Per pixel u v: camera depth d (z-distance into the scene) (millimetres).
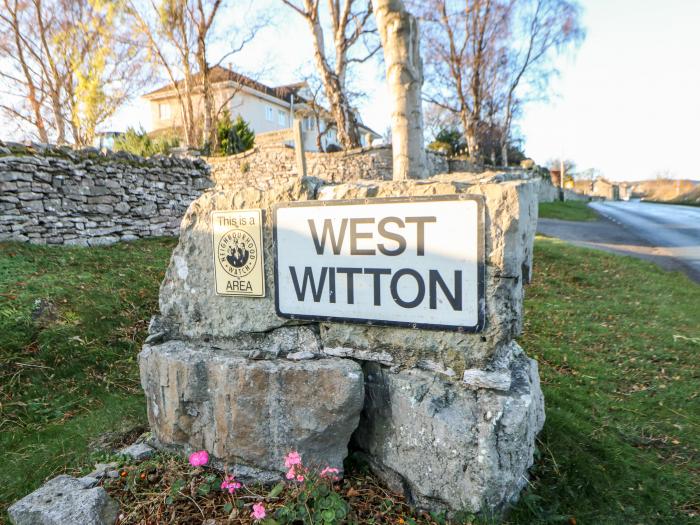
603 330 5297
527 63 23625
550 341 4910
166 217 8344
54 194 6434
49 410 3209
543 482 2406
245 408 2312
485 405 2033
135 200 7711
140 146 14570
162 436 2619
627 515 2260
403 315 2188
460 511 2031
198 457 2252
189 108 17500
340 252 2307
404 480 2229
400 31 4891
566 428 2926
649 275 8133
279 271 2486
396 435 2225
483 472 1979
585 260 8766
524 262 2229
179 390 2475
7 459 2660
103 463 2549
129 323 4461
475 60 20781
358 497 2203
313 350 2465
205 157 16047
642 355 4613
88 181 6918
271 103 33438
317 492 2039
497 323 2004
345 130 14148
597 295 6898
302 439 2248
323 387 2205
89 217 6918
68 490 2127
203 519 2066
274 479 2303
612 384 3906
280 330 2553
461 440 2014
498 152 34250
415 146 5082
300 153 2736
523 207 2049
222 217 2615
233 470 2375
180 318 2826
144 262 6133
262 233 2508
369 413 2365
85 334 4082
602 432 3035
